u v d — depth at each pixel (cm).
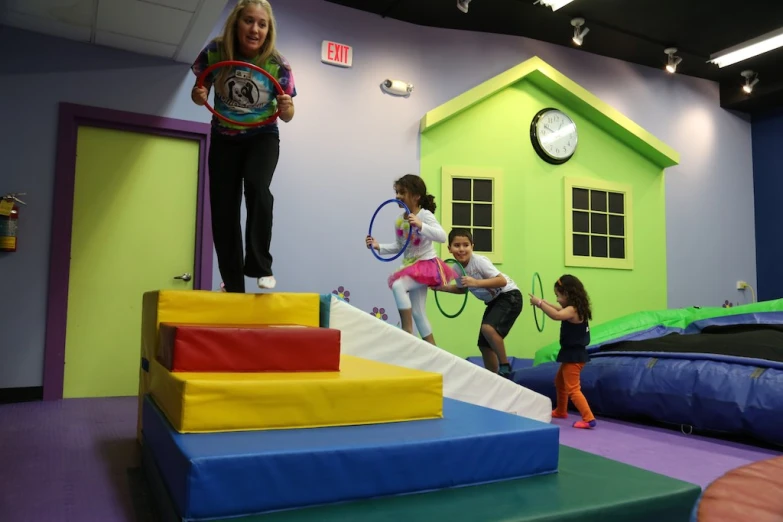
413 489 155
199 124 437
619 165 612
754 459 262
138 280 421
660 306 622
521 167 554
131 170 423
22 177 387
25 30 392
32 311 386
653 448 282
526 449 176
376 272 490
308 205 470
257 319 227
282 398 165
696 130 674
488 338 380
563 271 568
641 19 541
